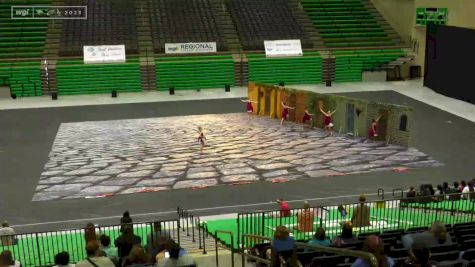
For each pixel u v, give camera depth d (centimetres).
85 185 2366
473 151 2827
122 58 4419
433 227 1075
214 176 2466
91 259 928
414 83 4594
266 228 1831
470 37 3797
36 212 2108
